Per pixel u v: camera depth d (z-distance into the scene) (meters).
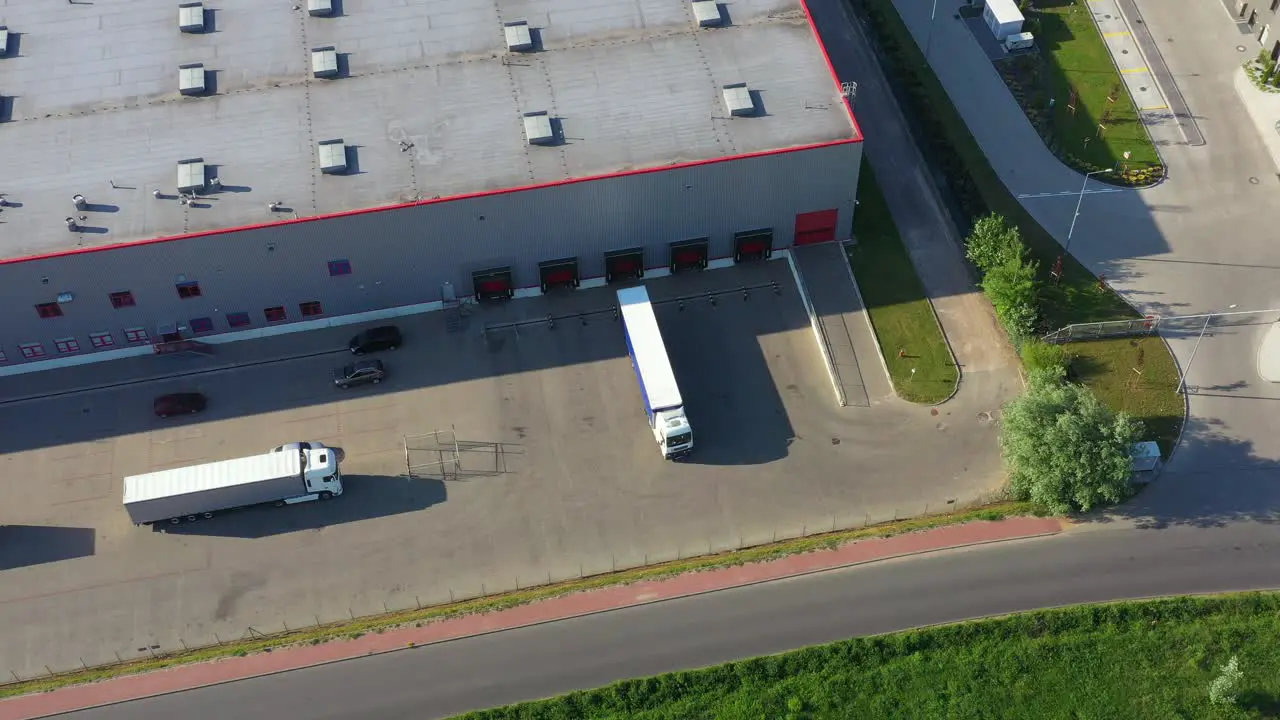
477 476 80.00
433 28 93.00
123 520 78.62
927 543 74.75
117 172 84.69
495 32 92.69
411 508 78.56
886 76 105.38
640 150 85.25
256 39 92.38
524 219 84.81
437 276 87.44
